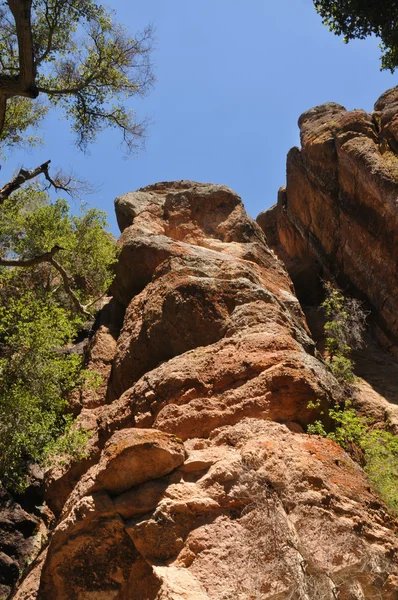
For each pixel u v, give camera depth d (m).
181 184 19.88
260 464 7.91
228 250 17.02
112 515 7.70
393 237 18.61
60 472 11.61
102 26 12.63
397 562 7.13
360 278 20.19
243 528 7.33
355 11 13.62
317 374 10.09
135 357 12.35
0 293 14.55
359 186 19.88
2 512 12.00
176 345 11.72
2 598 11.01
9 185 12.45
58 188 13.80
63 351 15.64
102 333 14.89
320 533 7.09
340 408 10.03
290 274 22.62
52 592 7.77
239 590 6.77
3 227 15.23
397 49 14.11
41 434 10.42
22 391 10.36
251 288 12.11
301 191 23.22
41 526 12.02
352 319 18.50
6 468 10.39
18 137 14.95
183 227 17.98
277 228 25.91
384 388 16.53
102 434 10.95
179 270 12.66
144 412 10.25
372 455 9.97
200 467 8.04
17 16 9.55
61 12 12.48
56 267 12.79
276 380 9.38
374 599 6.73
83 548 7.66
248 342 10.50
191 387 10.00
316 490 7.57
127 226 18.67
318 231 22.36
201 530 7.34
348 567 6.79
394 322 18.56
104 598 7.47
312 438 8.67
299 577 6.64
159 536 7.30
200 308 11.70
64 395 13.38
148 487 7.77
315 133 22.45
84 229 15.70
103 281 15.22
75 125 13.20
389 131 20.06
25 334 10.96
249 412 9.23
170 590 6.61
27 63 9.96
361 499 7.75
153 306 12.38
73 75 12.94
